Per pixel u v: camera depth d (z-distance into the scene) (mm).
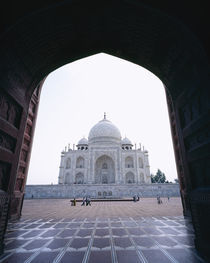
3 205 5762
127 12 5988
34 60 6977
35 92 12852
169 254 5465
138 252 5668
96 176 63312
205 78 4941
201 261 4906
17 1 5062
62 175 61594
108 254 5527
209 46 4715
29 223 10664
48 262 4922
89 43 7812
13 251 5820
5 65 5535
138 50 7781
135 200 30578
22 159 11688
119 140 72625
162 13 5227
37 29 5879
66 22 6258
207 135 5059
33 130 12891
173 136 13555
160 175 85312
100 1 5535
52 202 30625
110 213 15258
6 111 5926
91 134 72438
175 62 6617
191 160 6172
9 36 5230
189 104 6254
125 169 62531
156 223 10375
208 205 5043
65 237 7496
